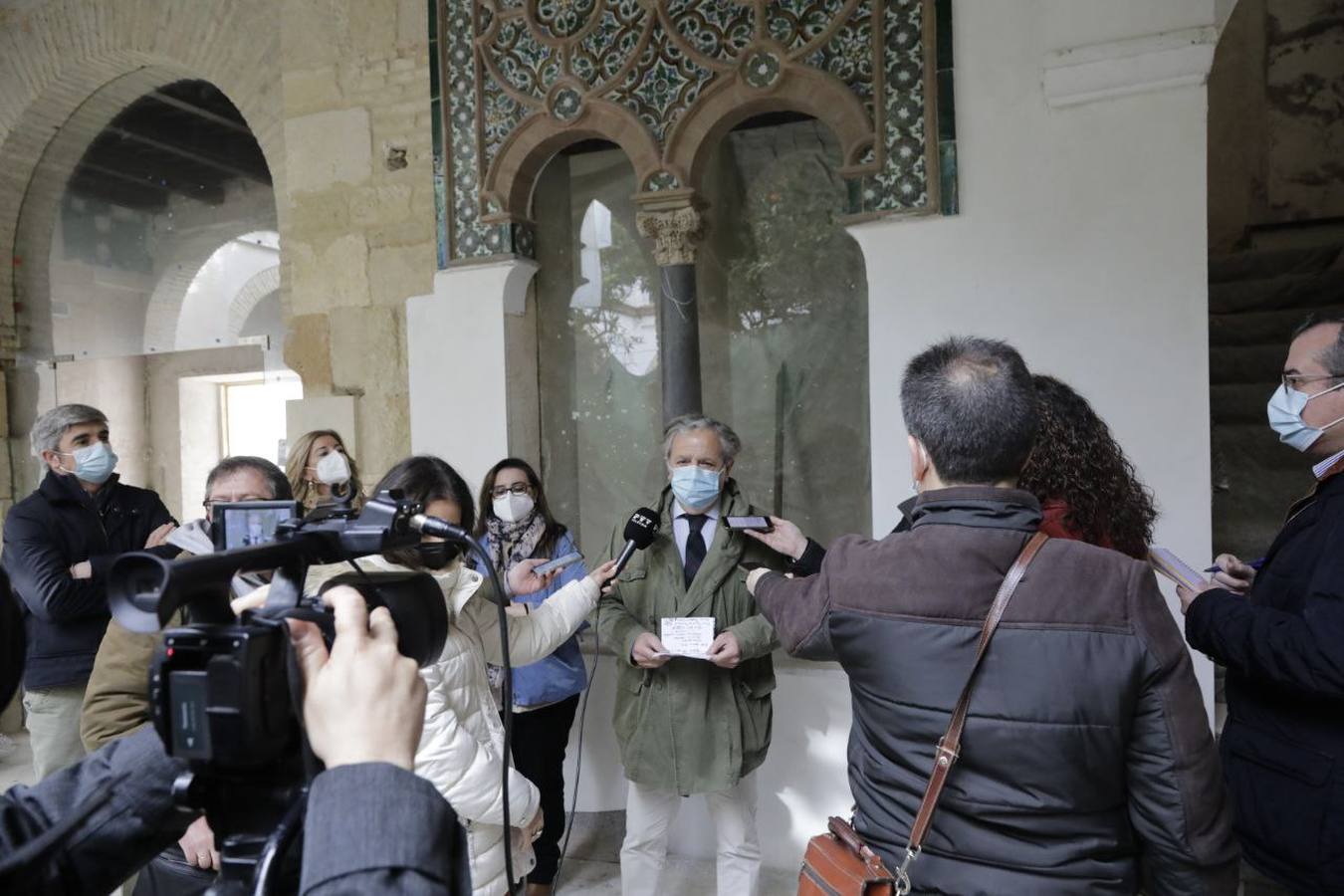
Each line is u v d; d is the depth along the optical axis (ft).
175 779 2.49
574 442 12.55
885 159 9.55
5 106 15.98
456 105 11.60
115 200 17.15
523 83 11.21
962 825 3.66
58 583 8.66
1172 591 8.52
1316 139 15.90
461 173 11.61
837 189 11.33
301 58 12.69
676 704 7.74
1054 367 8.94
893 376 9.52
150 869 5.06
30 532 8.84
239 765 2.15
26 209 17.04
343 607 2.27
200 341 16.93
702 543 8.13
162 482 16.87
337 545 2.67
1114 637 3.52
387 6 12.16
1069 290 8.87
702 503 7.82
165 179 16.90
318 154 12.63
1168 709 3.52
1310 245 15.47
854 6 9.60
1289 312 13.29
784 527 7.04
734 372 11.90
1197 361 8.45
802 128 11.45
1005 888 3.57
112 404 17.01
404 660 2.26
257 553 2.39
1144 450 8.63
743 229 11.80
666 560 8.06
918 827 3.62
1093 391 8.81
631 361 12.26
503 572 9.15
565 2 10.96
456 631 5.32
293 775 2.31
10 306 16.85
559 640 6.46
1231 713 5.49
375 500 2.75
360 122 12.37
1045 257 8.95
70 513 9.20
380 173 12.30
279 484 6.13
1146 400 8.63
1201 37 8.29
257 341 16.05
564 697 9.21
